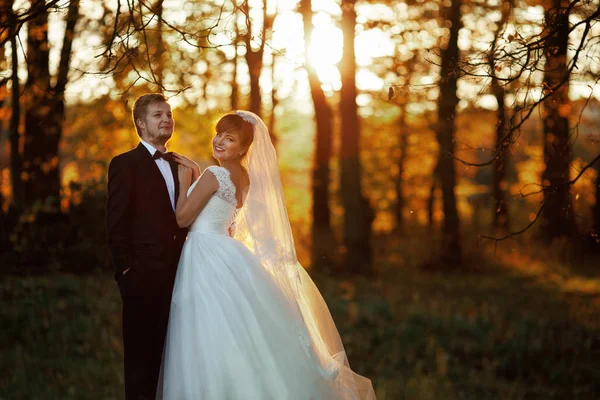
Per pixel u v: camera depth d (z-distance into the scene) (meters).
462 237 19.59
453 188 17.66
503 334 10.29
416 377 8.41
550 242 19.31
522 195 4.87
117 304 10.10
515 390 8.24
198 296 4.36
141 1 4.24
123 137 15.47
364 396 4.69
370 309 11.19
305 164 28.16
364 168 28.20
